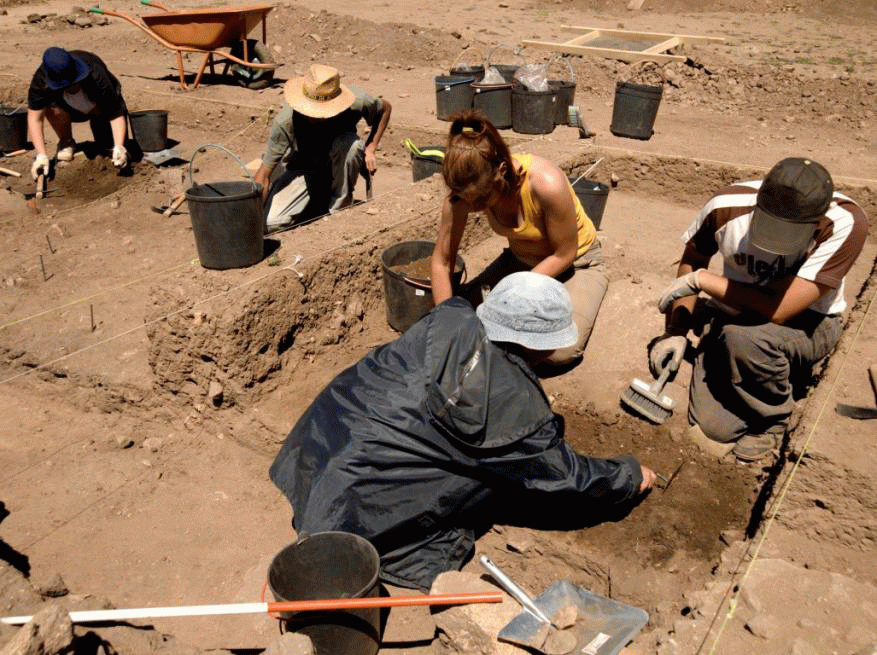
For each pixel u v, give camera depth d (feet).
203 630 9.56
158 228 20.10
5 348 14.47
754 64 33.01
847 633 7.95
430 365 9.07
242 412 12.74
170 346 12.69
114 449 12.94
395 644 9.32
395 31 39.81
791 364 11.12
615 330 13.78
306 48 39.06
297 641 7.54
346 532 8.78
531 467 9.11
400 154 25.76
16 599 8.13
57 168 23.50
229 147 27.12
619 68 33.06
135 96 30.68
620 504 10.13
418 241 14.66
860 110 27.50
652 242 19.27
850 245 10.15
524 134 24.36
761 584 8.62
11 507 11.57
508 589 8.77
